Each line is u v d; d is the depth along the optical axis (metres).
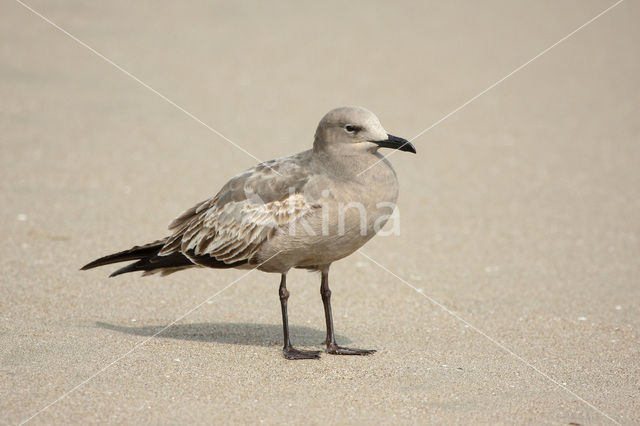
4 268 12.66
